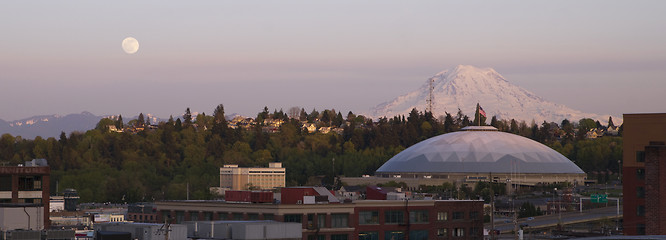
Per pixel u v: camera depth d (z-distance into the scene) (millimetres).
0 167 140125
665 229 155875
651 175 156875
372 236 144750
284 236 115625
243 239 112062
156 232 106500
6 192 140125
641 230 164375
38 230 98438
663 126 162625
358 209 143500
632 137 166250
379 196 157125
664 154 156250
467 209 157750
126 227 108938
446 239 154125
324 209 138625
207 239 112250
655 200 156500
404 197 157125
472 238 158250
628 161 166500
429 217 151875
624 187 166250
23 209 106312
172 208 152250
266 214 136625
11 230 100250
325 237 138625
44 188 143000
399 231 148000
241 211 140500
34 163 159375
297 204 136000
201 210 147125
